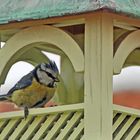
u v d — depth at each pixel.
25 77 7.70
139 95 8.95
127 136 7.44
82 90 8.08
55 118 7.36
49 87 7.72
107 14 7.03
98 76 7.05
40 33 7.32
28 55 8.30
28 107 7.67
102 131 7.01
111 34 7.13
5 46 7.48
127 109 7.29
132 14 7.08
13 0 7.47
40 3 7.26
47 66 7.74
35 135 7.41
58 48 7.97
